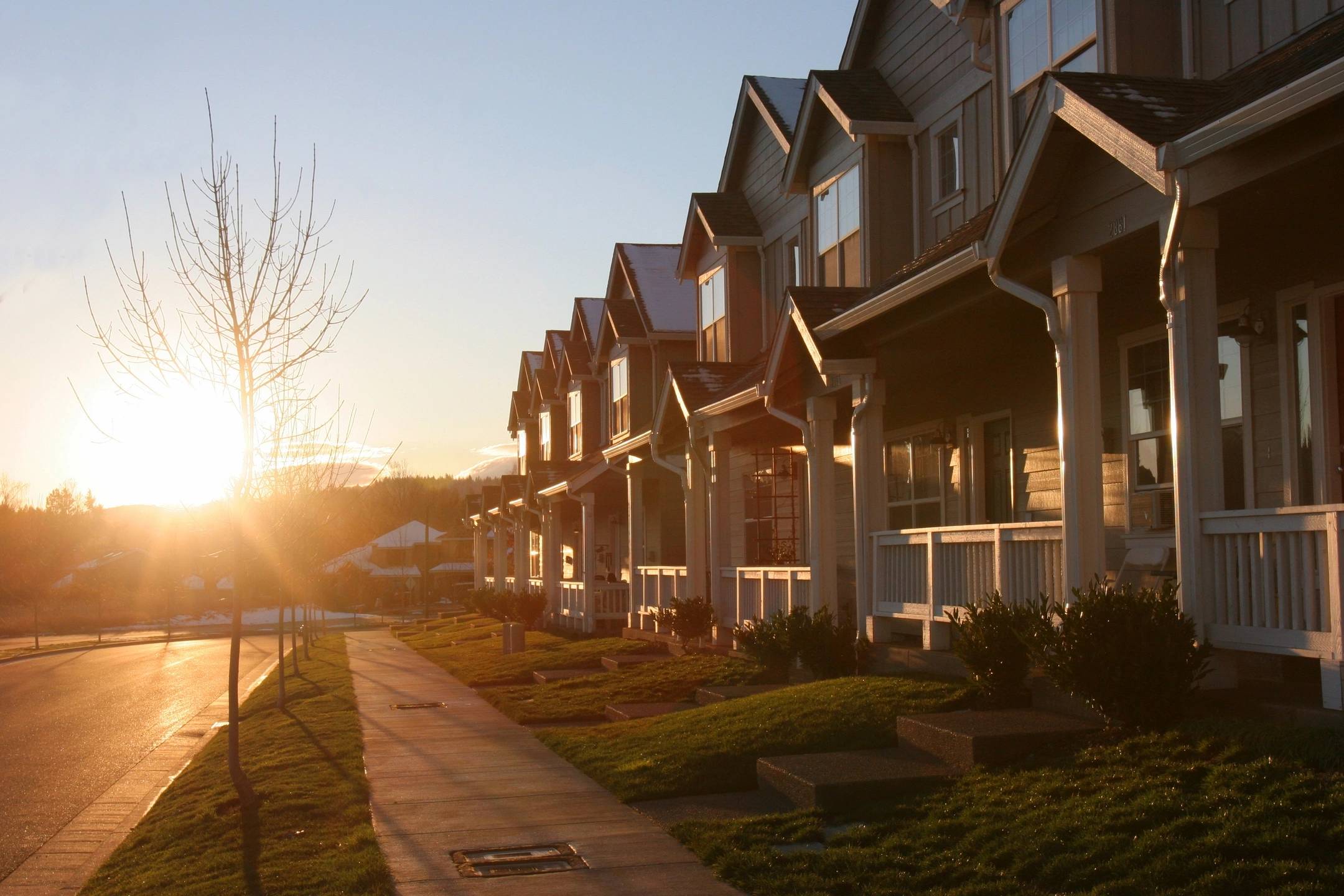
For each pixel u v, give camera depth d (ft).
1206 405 27.02
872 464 44.27
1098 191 30.04
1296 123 23.81
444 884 23.93
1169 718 25.98
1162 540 37.55
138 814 37.14
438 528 326.03
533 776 35.68
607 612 92.53
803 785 28.02
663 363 95.45
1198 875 18.75
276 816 31.09
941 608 38.63
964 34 50.67
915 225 54.39
